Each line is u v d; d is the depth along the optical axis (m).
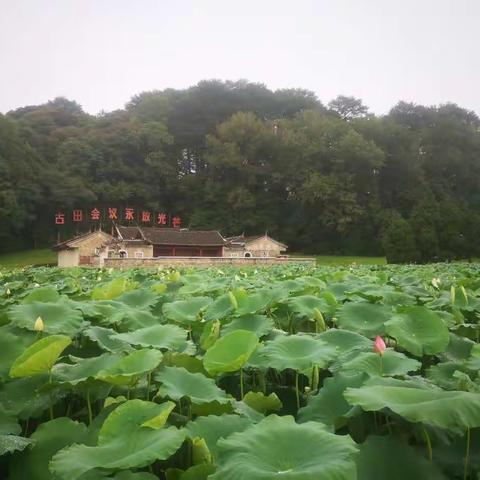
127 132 95.25
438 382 3.99
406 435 3.13
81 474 2.43
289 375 4.86
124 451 2.64
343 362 4.09
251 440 2.43
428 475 2.68
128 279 13.45
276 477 2.07
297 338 4.35
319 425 2.59
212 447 2.82
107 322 5.96
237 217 86.56
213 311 6.20
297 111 111.12
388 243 58.59
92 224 89.12
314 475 2.08
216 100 107.31
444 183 91.94
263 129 88.44
